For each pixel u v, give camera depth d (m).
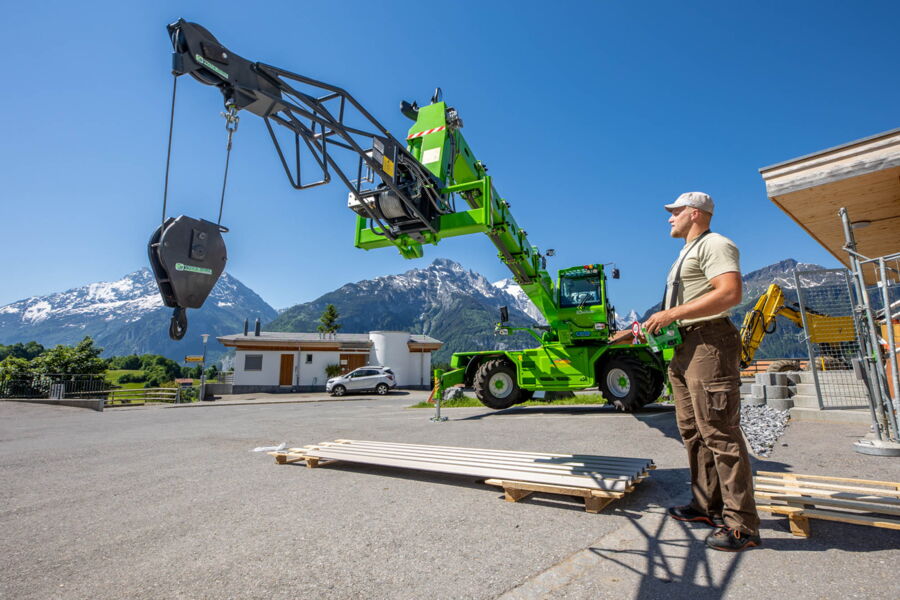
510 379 11.02
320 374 33.22
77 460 5.91
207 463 5.29
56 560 2.52
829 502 2.56
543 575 2.16
